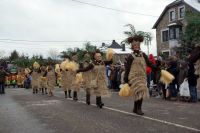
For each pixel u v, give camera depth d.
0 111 13.75
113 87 24.72
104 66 13.65
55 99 18.34
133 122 10.11
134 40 11.11
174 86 16.94
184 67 16.41
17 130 9.56
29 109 14.05
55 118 11.38
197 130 8.70
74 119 11.01
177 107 13.62
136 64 10.97
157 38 54.09
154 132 8.61
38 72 24.22
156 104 14.80
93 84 13.62
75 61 18.53
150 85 19.05
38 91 27.12
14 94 24.36
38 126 10.02
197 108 13.23
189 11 41.12
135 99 11.07
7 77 39.91
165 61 17.98
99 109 13.30
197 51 8.83
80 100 17.34
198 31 37.25
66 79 18.86
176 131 8.66
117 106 14.19
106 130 9.04
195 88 15.82
